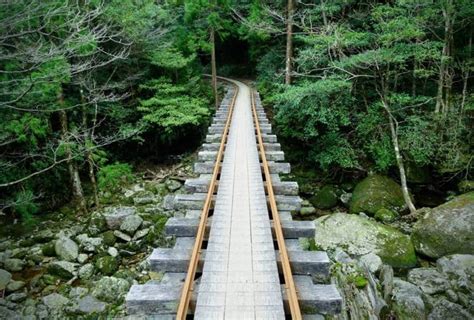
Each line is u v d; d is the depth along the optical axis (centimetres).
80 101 1340
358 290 693
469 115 1333
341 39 1252
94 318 771
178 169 1625
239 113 1622
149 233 1084
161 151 1791
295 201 680
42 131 1045
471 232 909
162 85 1584
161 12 1478
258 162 909
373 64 1298
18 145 1135
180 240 554
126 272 938
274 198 677
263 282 428
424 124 1306
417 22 1238
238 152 999
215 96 2088
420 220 1024
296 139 1652
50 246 1016
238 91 2389
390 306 743
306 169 1603
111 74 1441
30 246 1064
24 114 995
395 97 1334
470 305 766
